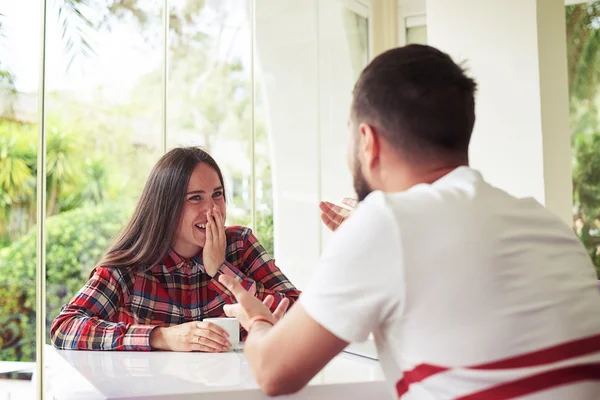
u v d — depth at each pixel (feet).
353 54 12.42
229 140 10.46
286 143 11.22
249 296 3.57
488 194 3.06
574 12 18.29
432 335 2.81
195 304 6.38
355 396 3.65
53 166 8.46
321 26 11.87
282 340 3.01
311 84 11.64
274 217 11.05
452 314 2.79
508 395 2.76
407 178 3.17
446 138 3.13
